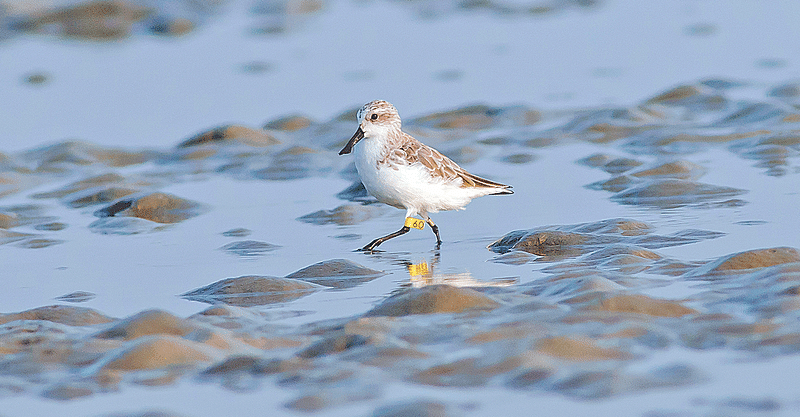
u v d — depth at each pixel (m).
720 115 20.67
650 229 11.50
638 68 28.42
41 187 17.28
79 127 23.47
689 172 15.07
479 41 33.75
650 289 8.52
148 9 36.44
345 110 23.06
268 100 26.16
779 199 12.96
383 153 11.44
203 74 29.73
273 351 7.26
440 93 26.25
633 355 6.49
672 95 22.62
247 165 18.20
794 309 7.34
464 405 5.80
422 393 6.03
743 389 5.78
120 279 10.67
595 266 9.70
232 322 8.16
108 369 6.75
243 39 34.97
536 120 21.97
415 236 12.42
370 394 6.05
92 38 34.66
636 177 15.03
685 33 33.22
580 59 30.20
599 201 13.84
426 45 33.34
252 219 14.02
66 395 6.34
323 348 7.05
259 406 5.99
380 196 11.73
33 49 33.16
